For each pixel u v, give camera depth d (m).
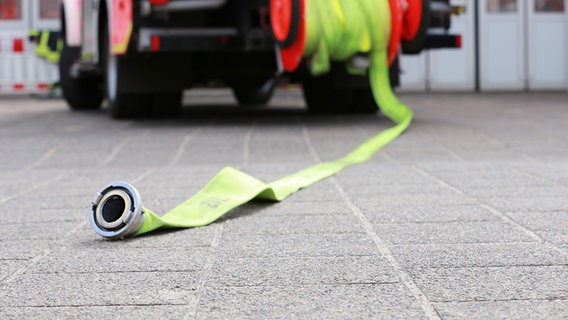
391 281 2.33
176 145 6.73
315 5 7.11
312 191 4.16
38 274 2.50
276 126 8.13
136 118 9.46
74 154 6.41
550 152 6.08
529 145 6.48
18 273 2.53
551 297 2.14
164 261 2.63
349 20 7.20
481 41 17.39
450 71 17.44
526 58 17.48
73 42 10.91
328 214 3.48
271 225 3.25
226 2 7.81
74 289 2.31
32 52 16.88
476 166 5.15
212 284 2.33
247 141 6.88
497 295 2.17
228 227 3.22
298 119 9.02
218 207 3.46
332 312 2.04
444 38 8.41
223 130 7.79
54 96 16.86
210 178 4.79
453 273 2.41
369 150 6.14
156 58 8.74
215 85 9.94
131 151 6.47
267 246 2.85
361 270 2.46
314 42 7.11
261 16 7.85
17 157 6.32
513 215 3.38
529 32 17.44
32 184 4.77
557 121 8.58
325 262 2.58
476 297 2.15
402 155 5.95
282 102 13.65
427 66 17.41
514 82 17.50
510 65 17.50
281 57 7.53
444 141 6.72
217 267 2.54
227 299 2.17
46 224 3.41
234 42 7.98
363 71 7.58
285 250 2.78
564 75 17.55
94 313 2.08
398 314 2.01
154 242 2.95
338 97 9.37
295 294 2.21
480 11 17.36
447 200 3.80
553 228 3.08
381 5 7.33
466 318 1.97
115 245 2.91
